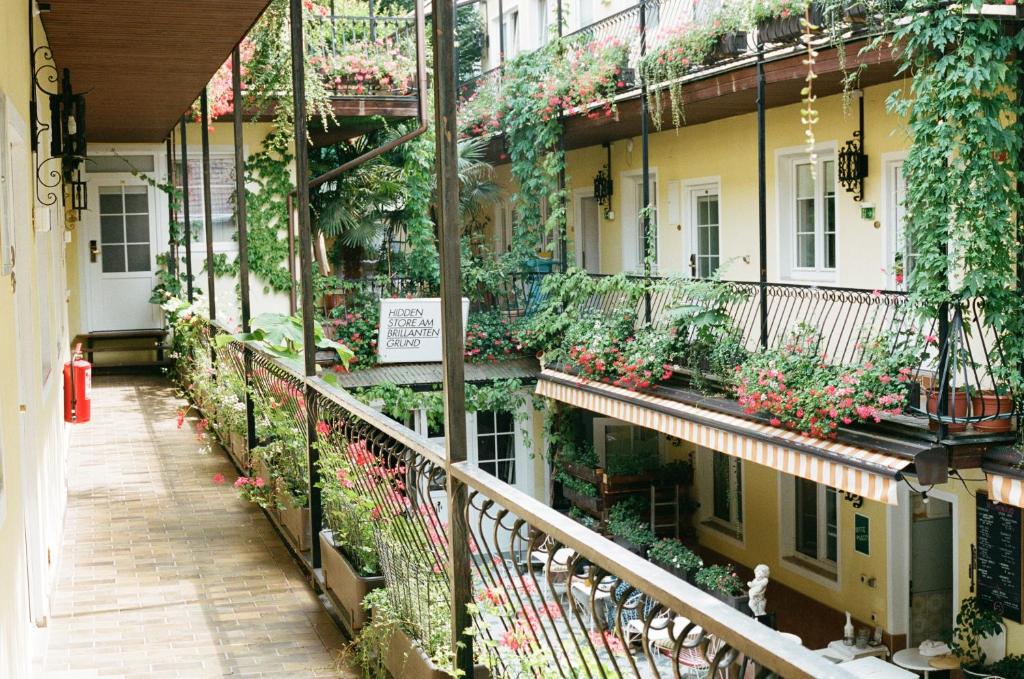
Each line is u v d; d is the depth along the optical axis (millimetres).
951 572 12039
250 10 8188
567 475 17031
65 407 10625
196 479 9234
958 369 8523
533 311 17031
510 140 16875
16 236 6051
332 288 17375
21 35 6539
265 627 5590
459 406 3695
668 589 2242
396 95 16422
